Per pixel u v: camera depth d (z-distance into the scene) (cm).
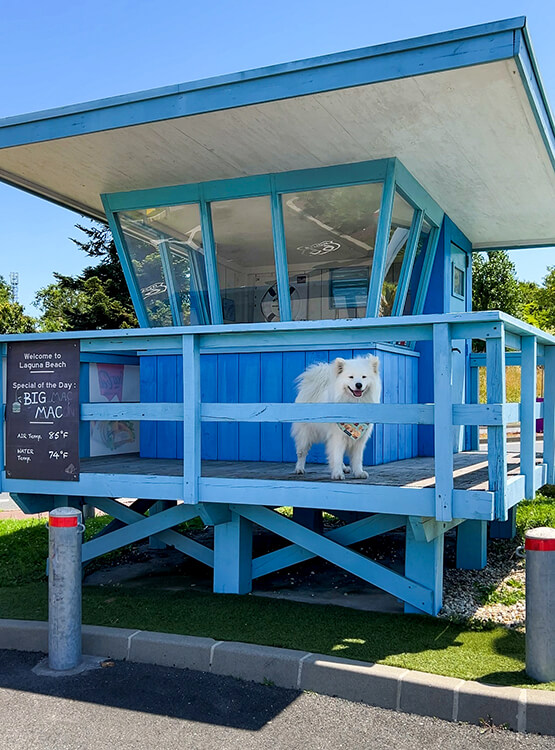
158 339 522
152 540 760
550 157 637
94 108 574
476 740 324
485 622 459
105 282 2298
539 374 1507
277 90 509
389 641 420
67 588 420
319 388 561
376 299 673
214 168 684
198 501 509
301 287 716
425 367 786
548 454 629
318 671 379
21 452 569
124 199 766
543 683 352
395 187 663
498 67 454
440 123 558
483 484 491
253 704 364
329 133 585
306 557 532
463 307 951
